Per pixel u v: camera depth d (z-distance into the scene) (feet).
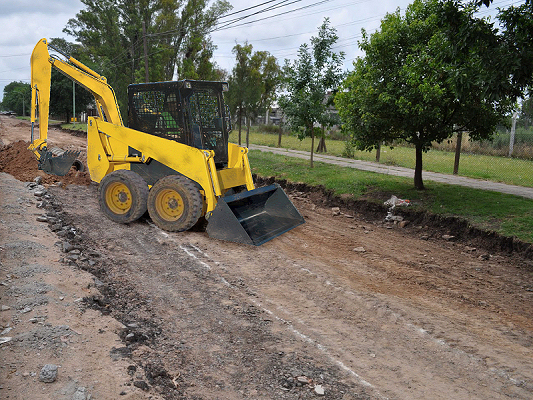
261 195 28.73
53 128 150.61
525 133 85.25
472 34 21.70
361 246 26.86
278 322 16.14
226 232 25.18
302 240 27.35
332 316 16.93
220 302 17.58
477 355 14.48
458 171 52.75
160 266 21.25
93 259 21.25
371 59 33.65
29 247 20.20
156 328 15.11
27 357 11.80
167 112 27.04
